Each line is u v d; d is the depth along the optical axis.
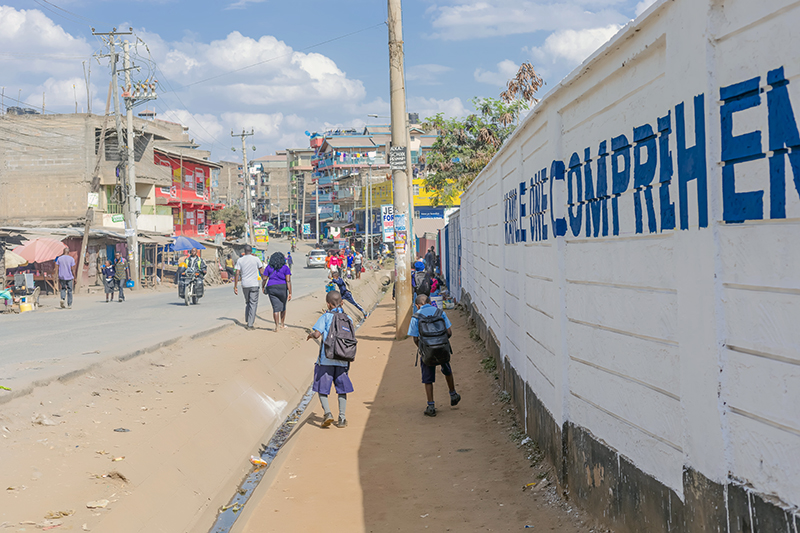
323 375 8.48
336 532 5.26
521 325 7.64
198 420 7.30
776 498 2.73
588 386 4.87
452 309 20.14
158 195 51.25
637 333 4.01
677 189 3.43
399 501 5.86
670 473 3.62
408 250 15.84
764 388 2.79
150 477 5.60
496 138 29.81
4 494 4.67
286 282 14.80
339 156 97.62
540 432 6.48
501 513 5.35
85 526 4.46
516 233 8.05
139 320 16.44
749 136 2.82
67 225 39.16
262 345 12.38
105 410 6.99
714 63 3.05
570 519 4.96
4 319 17.95
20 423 6.09
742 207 2.88
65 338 12.53
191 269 22.44
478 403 9.30
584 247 4.93
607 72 4.32
